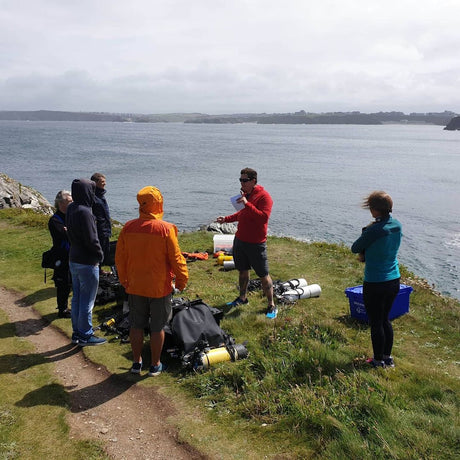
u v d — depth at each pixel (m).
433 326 7.13
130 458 3.68
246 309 7.08
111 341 5.98
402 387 4.73
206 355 5.17
